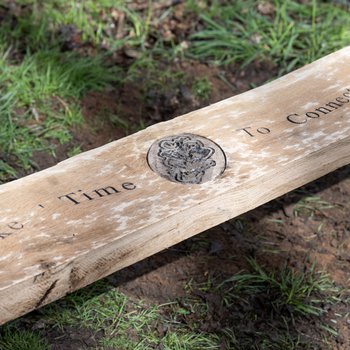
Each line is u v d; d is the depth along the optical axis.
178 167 2.89
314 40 5.05
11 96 4.40
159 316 3.44
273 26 5.20
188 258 3.75
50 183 2.79
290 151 3.00
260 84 4.87
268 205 4.09
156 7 5.30
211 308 3.51
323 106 3.26
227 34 5.08
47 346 3.25
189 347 3.32
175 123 3.13
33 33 4.93
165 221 2.67
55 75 4.63
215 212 2.82
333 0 5.46
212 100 4.73
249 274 3.67
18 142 4.25
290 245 3.87
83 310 3.42
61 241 2.55
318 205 4.12
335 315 3.52
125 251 2.62
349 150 3.15
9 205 2.68
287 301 3.55
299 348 3.37
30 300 2.45
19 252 2.49
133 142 3.01
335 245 3.88
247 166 2.92
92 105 4.60
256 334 3.41
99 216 2.66
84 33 5.03
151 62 4.93
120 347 3.29
